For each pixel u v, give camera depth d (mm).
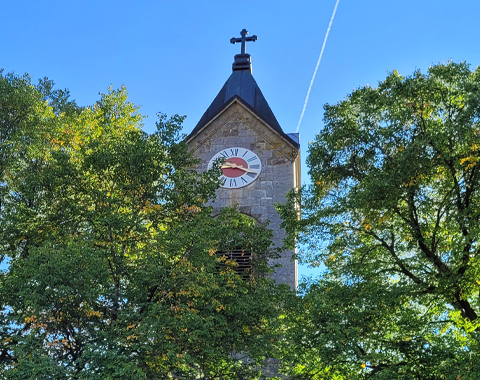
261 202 39938
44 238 25609
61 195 25969
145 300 24500
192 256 25344
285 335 27750
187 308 23969
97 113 30391
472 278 25172
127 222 24562
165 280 24281
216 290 26344
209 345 24938
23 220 25422
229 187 40562
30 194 26031
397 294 25875
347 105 29672
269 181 40656
